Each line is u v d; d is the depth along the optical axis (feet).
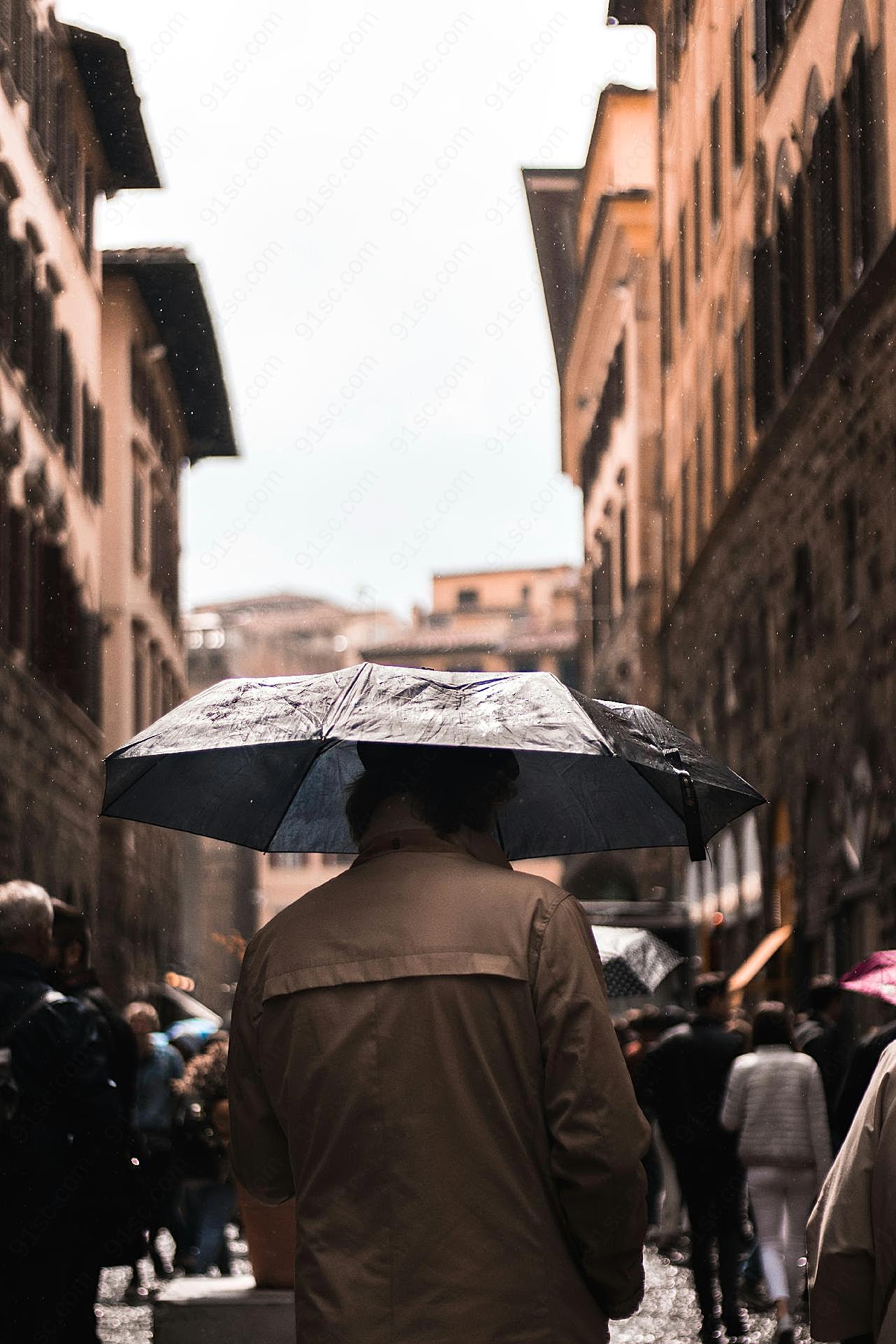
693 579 100.68
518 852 13.21
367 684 11.05
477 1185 9.53
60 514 93.35
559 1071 9.63
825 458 65.16
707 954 97.40
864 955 61.21
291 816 13.08
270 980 10.18
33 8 88.94
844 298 61.77
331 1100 9.76
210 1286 22.77
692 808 11.41
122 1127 18.12
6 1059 17.75
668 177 111.86
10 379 80.74
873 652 58.39
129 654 121.29
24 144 86.43
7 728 77.77
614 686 138.21
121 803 12.07
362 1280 9.41
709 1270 31.68
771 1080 30.91
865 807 59.93
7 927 18.22
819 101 65.05
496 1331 9.30
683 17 103.04
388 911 10.11
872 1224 10.73
